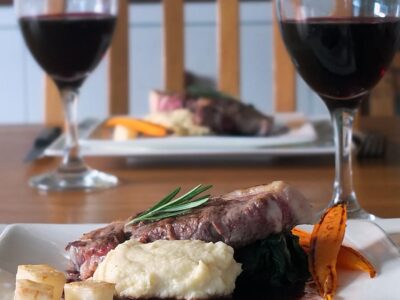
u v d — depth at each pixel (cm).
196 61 351
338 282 77
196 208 83
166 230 79
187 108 169
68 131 136
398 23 99
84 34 128
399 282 76
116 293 72
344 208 88
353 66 98
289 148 144
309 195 120
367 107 250
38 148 156
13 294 76
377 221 96
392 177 131
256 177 133
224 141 144
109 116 185
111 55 210
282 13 102
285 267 80
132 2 347
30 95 357
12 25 351
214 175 136
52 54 129
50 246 88
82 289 68
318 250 81
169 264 73
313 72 101
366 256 82
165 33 210
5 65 355
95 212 113
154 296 72
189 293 72
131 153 141
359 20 97
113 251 75
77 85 135
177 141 144
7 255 84
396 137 162
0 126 184
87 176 132
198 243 75
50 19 127
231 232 79
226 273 74
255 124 159
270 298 77
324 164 143
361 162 143
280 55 212
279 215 81
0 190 127
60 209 115
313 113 351
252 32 352
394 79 247
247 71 356
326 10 98
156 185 129
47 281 71
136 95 356
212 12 347
